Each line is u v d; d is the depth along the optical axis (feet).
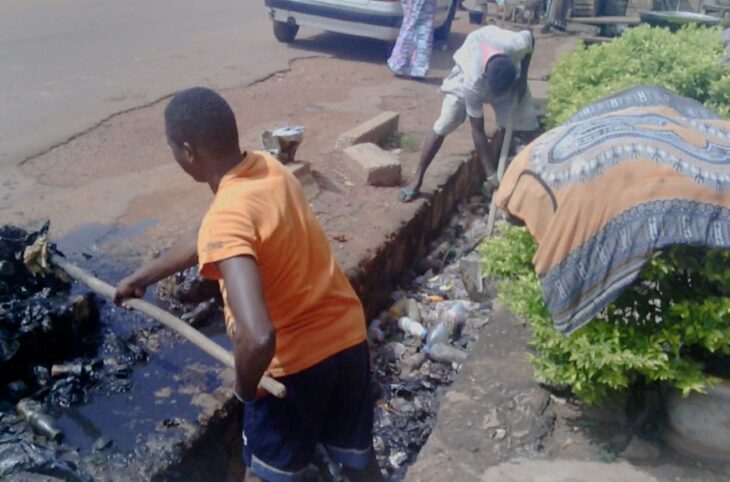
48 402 11.78
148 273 10.17
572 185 9.87
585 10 42.75
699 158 9.74
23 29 34.42
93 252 15.72
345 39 37.76
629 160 9.74
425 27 31.01
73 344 13.03
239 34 37.14
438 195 20.61
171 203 18.17
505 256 11.79
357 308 9.20
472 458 10.64
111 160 20.54
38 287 13.62
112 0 42.50
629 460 10.61
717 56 19.75
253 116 25.14
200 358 13.01
